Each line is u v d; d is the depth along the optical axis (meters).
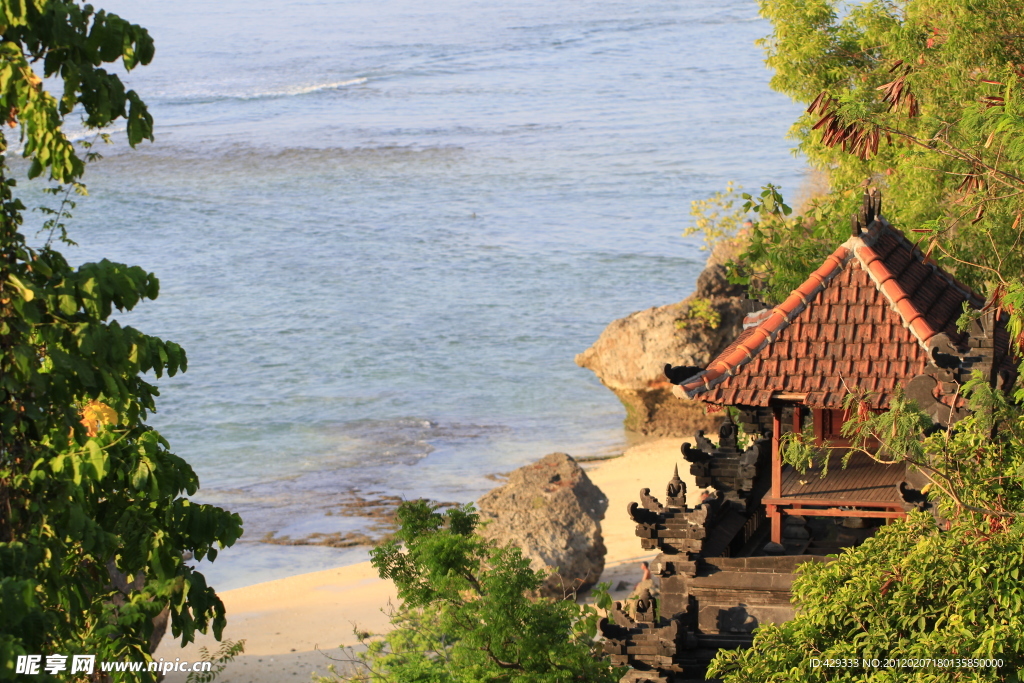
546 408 82.00
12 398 15.27
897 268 27.62
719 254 77.56
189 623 16.44
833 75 51.25
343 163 196.38
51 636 15.77
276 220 152.50
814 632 20.34
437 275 121.81
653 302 109.94
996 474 21.72
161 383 87.62
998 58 34.19
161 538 16.14
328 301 111.88
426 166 192.00
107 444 16.69
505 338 99.19
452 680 26.03
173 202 163.50
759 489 30.39
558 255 129.25
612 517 58.84
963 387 22.58
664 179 173.25
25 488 15.51
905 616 19.67
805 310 26.28
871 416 23.77
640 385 74.00
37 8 14.39
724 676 21.41
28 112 14.24
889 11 50.34
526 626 25.02
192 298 113.38
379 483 68.25
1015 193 26.48
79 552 17.19
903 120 44.50
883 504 26.05
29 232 138.38
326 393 85.69
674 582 26.77
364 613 48.88
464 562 25.70
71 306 14.45
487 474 69.31
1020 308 23.27
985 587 19.59
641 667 26.12
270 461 72.44
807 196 92.31
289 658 43.88
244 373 90.38
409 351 95.81
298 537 60.09
